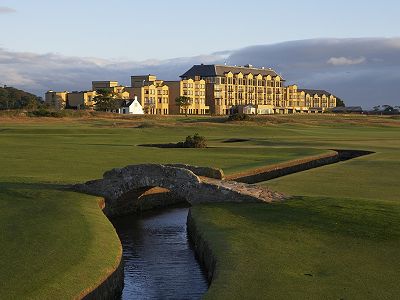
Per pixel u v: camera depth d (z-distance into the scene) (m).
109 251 21.17
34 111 144.00
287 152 65.75
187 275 21.84
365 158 58.62
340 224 24.00
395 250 20.62
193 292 20.05
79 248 20.75
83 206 28.94
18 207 28.09
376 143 81.38
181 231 29.42
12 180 37.78
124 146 70.19
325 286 16.92
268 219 25.52
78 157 55.50
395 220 24.19
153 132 100.62
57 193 32.12
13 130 93.69
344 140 88.56
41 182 37.09
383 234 22.45
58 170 44.97
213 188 29.92
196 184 30.31
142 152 62.41
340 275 17.98
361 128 134.12
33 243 21.20
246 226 24.53
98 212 28.11
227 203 29.31
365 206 27.02
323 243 21.69
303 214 25.91
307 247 21.17
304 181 41.00
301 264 19.12
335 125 141.25
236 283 17.11
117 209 32.97
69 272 17.84
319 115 184.25
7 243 21.12
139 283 20.98
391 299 15.84
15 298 15.27
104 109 193.00
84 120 134.50
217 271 18.47
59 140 77.69
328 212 25.89
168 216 33.44
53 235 22.48
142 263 23.50
